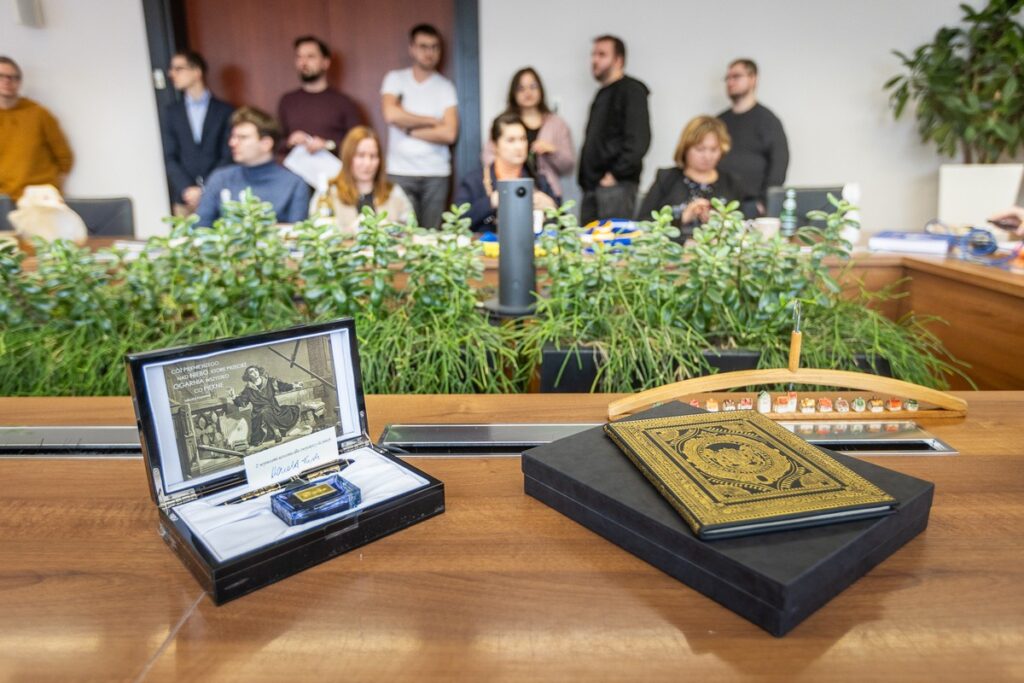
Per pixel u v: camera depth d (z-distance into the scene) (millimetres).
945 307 2121
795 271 1649
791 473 721
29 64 4875
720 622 601
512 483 863
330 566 693
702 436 817
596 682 538
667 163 5012
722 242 1639
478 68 4840
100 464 938
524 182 1595
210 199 3504
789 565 588
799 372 1078
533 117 4445
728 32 4793
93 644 590
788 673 542
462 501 818
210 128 4738
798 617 587
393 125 4648
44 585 671
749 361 1493
